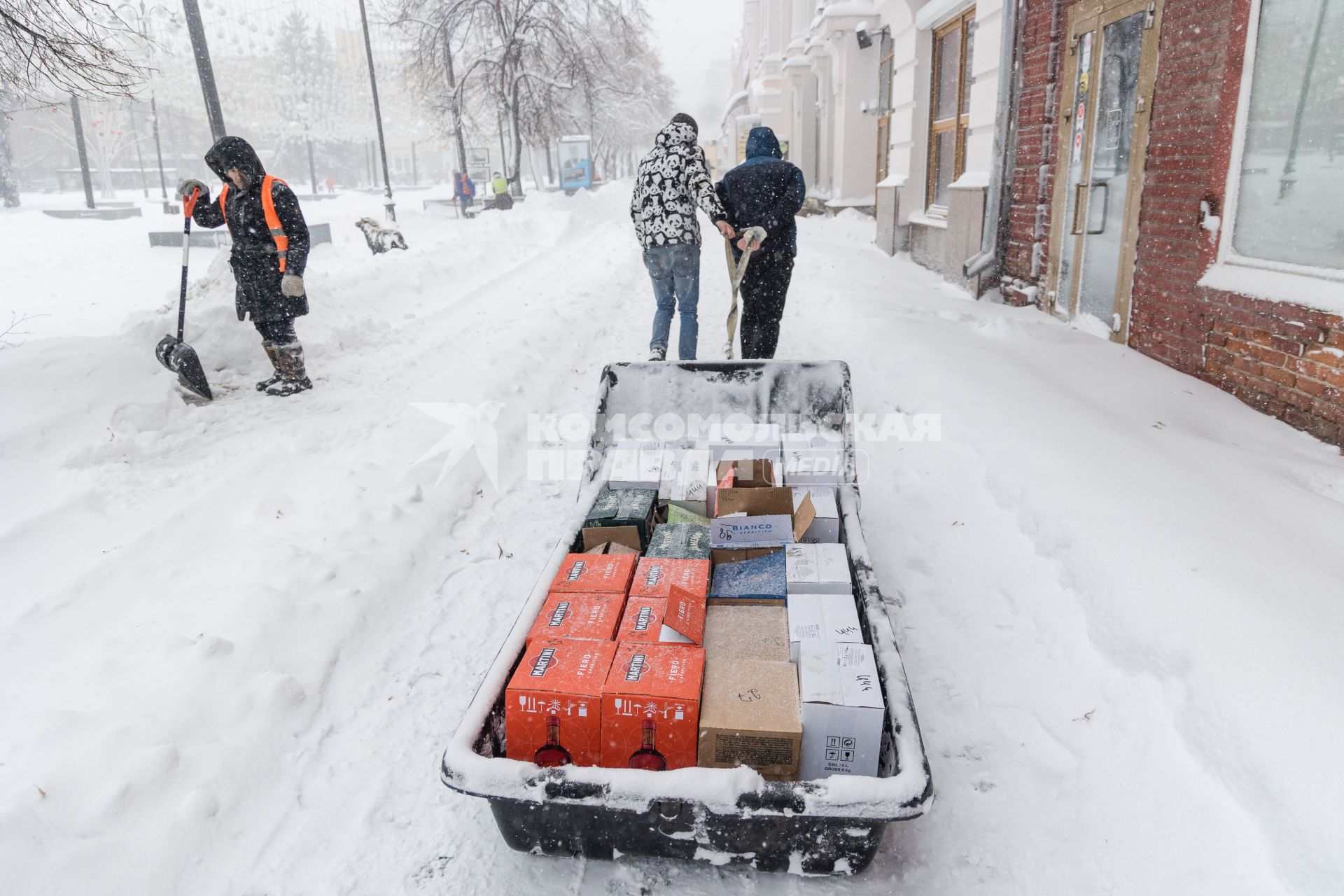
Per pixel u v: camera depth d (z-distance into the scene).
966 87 9.29
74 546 3.38
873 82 16.03
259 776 2.28
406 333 7.61
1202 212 4.43
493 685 1.92
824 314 7.31
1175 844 1.87
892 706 1.79
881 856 1.95
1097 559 2.74
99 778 2.10
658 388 3.41
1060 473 3.37
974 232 7.98
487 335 7.05
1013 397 4.36
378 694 2.66
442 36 25.56
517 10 24.62
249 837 2.09
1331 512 2.85
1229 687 2.06
